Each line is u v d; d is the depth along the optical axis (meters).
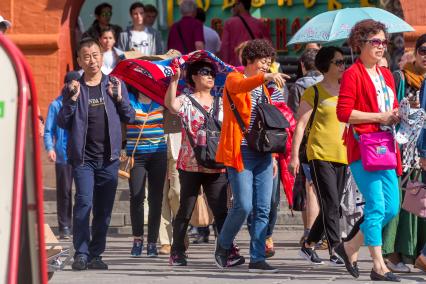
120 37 33.84
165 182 24.20
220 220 21.00
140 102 23.27
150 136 23.27
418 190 18.89
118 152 20.84
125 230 29.83
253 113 19.16
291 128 21.86
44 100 34.50
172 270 20.56
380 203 17.83
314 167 20.48
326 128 20.45
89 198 20.61
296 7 39.84
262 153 19.20
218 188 20.89
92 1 40.16
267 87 21.31
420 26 32.69
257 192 19.53
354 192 22.16
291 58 39.03
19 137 10.25
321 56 20.53
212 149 20.53
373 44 17.86
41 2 34.56
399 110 17.53
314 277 19.12
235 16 33.56
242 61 19.64
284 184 22.25
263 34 33.56
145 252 24.89
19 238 10.59
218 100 21.00
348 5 39.59
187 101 20.89
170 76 21.41
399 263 19.92
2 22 20.69
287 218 29.64
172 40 34.44
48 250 17.45
